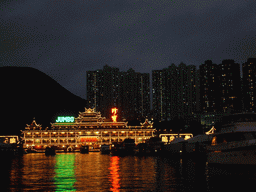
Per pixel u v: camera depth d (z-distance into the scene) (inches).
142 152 5098.4
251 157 2175.2
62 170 2522.1
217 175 2037.4
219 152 2447.1
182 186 1628.9
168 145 4338.1
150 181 1808.6
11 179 1978.3
